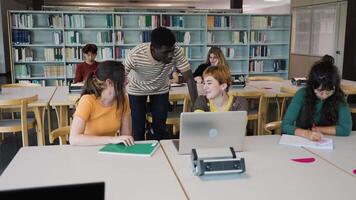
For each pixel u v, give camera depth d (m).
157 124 3.46
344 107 2.57
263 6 18.38
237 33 8.01
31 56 7.19
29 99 3.68
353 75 8.85
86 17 7.39
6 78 11.46
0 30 11.88
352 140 2.41
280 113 4.75
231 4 10.36
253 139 2.40
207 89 2.46
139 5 17.42
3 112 5.22
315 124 2.62
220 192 1.59
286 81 5.54
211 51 4.90
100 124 2.38
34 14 7.15
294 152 2.14
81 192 0.97
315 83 2.51
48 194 0.96
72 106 3.97
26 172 1.80
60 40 7.23
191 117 1.94
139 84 3.26
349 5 8.70
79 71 5.48
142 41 7.54
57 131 2.58
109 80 2.33
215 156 1.83
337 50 9.18
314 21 10.12
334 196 1.55
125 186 1.64
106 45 7.46
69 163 1.92
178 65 3.22
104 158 2.00
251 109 4.73
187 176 1.77
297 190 1.61
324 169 1.87
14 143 4.77
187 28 7.73
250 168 1.87
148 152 2.08
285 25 8.38
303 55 10.74
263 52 8.25
